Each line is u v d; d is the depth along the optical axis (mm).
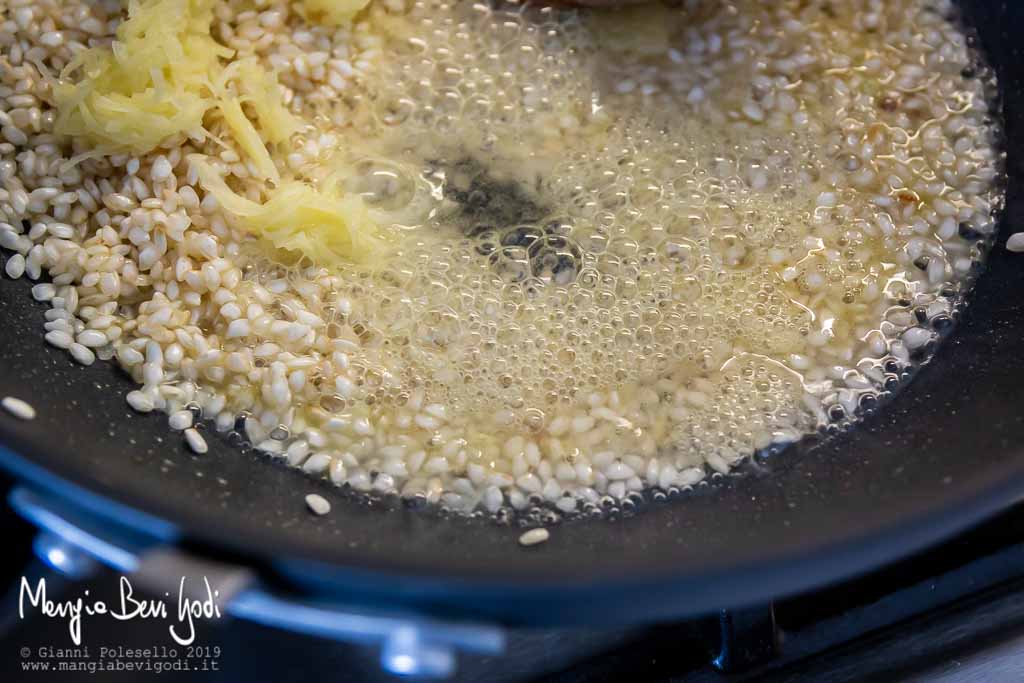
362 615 344
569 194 455
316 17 459
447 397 425
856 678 400
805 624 403
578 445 419
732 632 396
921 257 441
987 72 466
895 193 451
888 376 426
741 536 382
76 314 419
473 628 344
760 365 430
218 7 447
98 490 354
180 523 349
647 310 438
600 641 406
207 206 428
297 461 412
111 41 438
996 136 458
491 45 476
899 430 411
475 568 348
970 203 448
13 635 411
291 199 426
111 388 412
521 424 422
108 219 428
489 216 451
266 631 413
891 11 476
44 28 433
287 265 433
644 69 472
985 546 410
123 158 429
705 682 400
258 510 392
